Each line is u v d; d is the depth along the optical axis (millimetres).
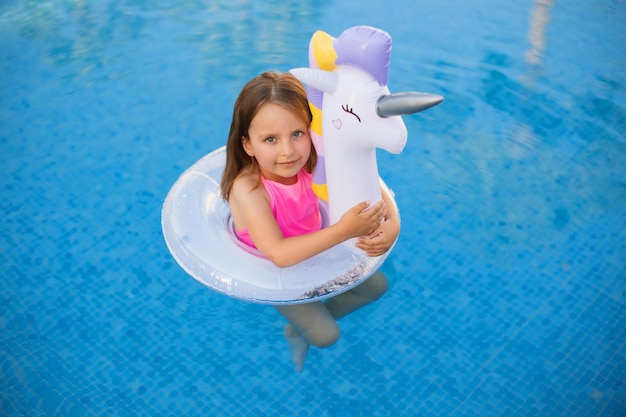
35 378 2568
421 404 2479
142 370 2588
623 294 2859
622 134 3617
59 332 2727
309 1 4664
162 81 3982
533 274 2936
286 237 2553
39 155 3518
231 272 2441
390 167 3428
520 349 2654
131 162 3469
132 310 2799
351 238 2453
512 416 2438
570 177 3383
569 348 2660
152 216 3195
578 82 3945
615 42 4254
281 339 2680
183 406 2471
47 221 3178
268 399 2490
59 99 3869
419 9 4594
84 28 4426
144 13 4566
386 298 2836
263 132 2207
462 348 2658
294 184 2465
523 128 3650
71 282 2914
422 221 3156
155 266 2977
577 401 2484
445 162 3455
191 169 2824
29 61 4152
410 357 2627
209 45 4254
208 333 2705
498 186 3330
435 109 3766
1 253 3039
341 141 2193
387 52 2021
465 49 4195
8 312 2805
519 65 4070
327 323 2559
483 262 2979
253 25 4426
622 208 3229
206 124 3686
